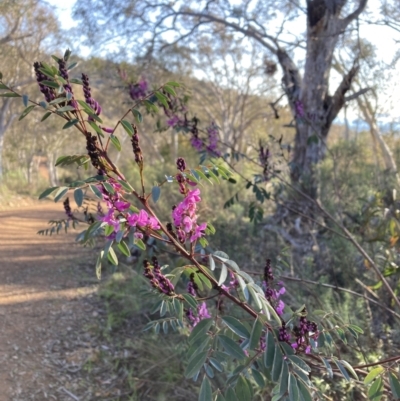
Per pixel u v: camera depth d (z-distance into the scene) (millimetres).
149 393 3562
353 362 2863
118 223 1486
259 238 5668
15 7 15133
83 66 11461
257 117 27266
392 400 2328
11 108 21547
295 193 5652
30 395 3598
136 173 9258
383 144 9125
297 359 1416
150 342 4039
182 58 13797
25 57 18656
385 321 3482
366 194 5258
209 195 7184
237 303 1697
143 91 4016
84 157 1634
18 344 4457
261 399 2717
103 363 4086
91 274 6809
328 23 7035
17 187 23078
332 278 4469
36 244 9156
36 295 5945
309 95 7227
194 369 1424
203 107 27516
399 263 3119
